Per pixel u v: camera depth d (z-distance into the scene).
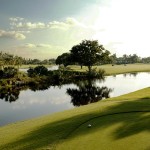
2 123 24.92
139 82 65.00
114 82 66.06
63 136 13.13
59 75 73.06
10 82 57.91
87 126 14.52
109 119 15.95
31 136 14.14
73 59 99.88
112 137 12.18
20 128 16.47
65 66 116.88
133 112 17.75
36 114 29.05
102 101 27.27
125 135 12.33
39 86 59.09
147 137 11.86
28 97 42.34
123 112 17.91
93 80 73.44
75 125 15.20
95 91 49.12
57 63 124.31
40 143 12.60
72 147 11.33
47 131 14.76
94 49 95.44
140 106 20.03
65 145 11.70
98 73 87.38
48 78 70.88
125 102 22.56
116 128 13.70
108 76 87.88
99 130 13.54
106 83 63.91
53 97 42.12
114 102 23.62
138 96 28.81
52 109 32.03
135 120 15.25
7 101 38.44
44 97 42.19
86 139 12.22
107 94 44.66
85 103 36.00
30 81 63.56
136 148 10.58
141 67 140.12
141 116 16.31
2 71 65.62
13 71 67.12
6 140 13.88
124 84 60.69
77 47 99.00
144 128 13.37
